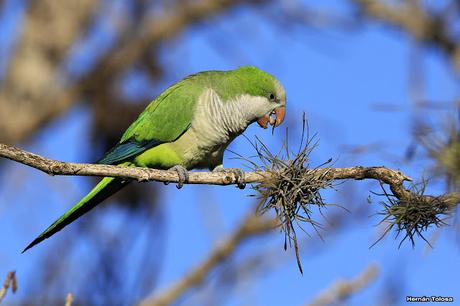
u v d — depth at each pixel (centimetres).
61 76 1942
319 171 787
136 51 1802
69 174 764
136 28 1836
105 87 1780
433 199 732
